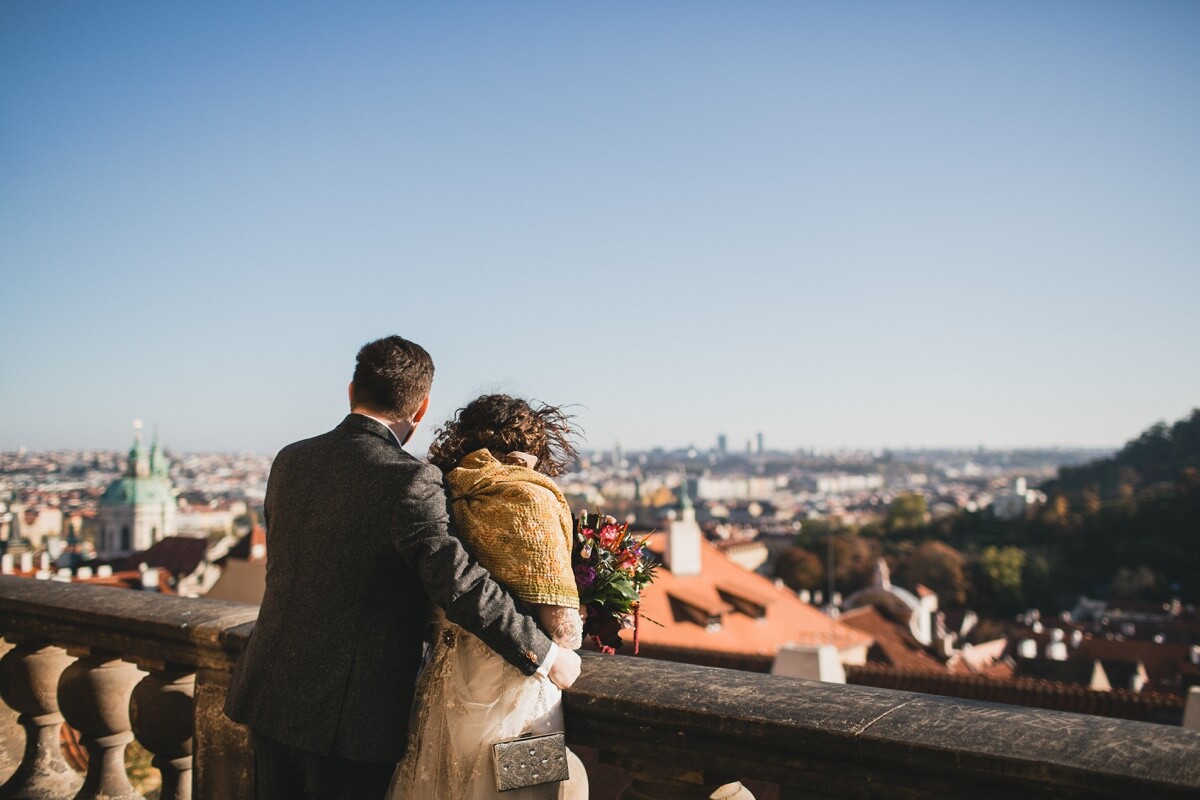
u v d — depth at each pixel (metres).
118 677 3.60
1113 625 85.88
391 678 2.38
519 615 2.25
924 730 2.11
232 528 169.38
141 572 74.31
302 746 2.36
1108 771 1.87
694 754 2.39
